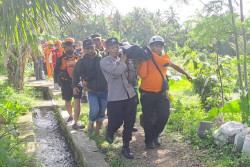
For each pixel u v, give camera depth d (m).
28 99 8.58
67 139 5.95
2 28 3.72
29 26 4.23
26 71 15.64
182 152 4.57
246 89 4.67
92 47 4.93
